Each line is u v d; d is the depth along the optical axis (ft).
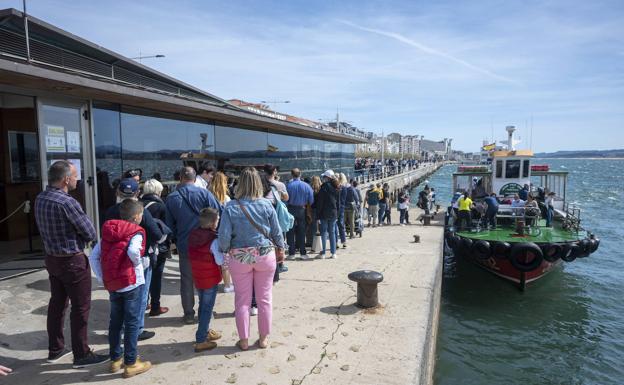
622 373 25.53
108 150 25.18
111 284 11.64
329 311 17.89
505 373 25.12
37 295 17.43
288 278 23.13
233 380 11.96
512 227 42.11
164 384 11.71
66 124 22.44
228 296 19.52
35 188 29.25
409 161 202.49
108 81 22.91
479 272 44.04
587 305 36.68
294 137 58.54
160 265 16.63
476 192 56.90
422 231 43.62
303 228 27.66
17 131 28.12
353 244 34.81
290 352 13.84
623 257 54.95
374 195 49.21
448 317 33.63
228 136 39.65
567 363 26.53
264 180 19.10
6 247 25.70
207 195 15.67
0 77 17.65
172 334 15.14
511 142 58.49
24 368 12.46
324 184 27.61
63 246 11.91
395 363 13.20
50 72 18.13
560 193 55.88
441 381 23.94
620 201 133.49
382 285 22.15
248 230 12.98
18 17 25.72
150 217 13.51
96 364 12.78
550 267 39.91
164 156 30.30
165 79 39.11
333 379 12.15
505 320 33.12
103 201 24.70
